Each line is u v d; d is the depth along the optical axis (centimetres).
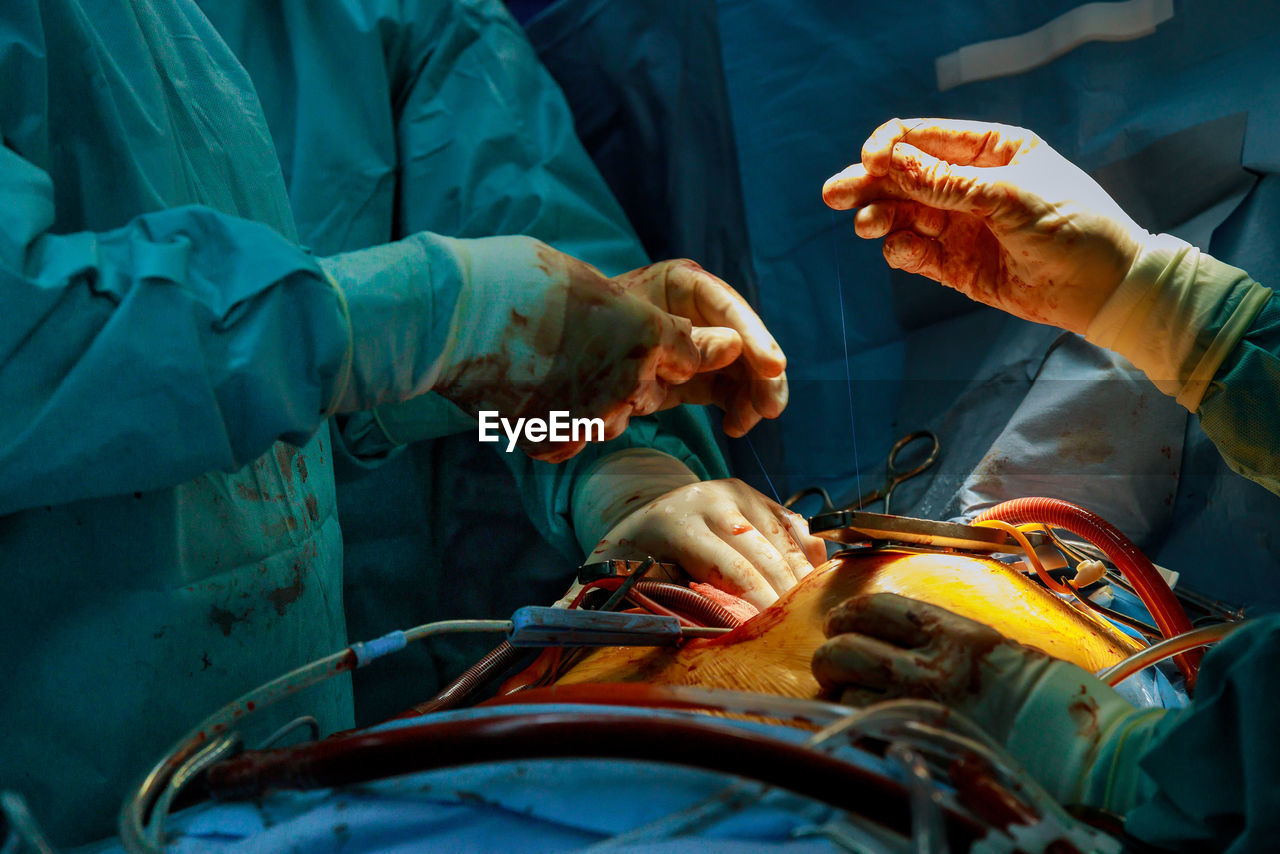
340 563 138
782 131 214
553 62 217
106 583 94
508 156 193
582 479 168
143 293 81
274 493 114
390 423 170
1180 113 173
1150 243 128
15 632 92
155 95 106
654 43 205
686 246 209
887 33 204
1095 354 168
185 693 98
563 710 69
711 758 57
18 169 85
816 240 212
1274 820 51
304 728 114
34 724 92
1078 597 118
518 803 67
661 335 111
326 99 184
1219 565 161
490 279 106
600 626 92
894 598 77
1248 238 161
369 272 99
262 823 71
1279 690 54
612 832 64
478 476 193
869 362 207
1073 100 185
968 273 144
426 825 68
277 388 87
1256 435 122
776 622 100
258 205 125
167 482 85
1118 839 61
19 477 79
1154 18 178
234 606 104
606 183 217
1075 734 68
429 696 182
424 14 195
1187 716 58
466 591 189
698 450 184
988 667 70
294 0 184
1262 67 168
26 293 77
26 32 92
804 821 61
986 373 189
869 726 55
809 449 207
